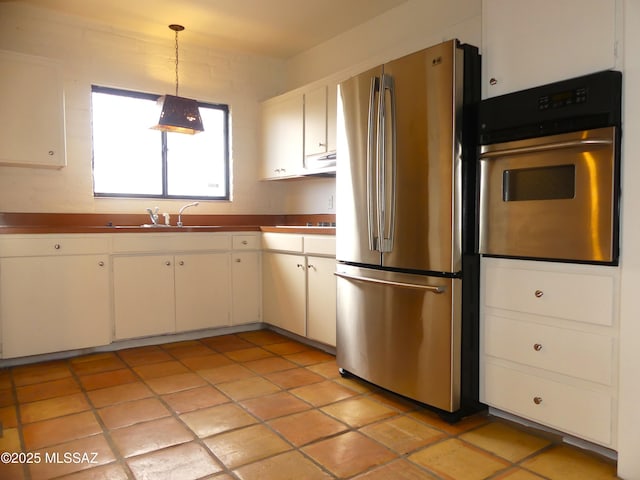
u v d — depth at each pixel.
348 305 2.83
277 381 2.85
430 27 3.30
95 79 3.82
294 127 4.10
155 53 4.09
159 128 3.78
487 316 2.30
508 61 2.19
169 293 3.63
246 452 1.99
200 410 2.42
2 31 3.46
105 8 3.55
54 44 3.65
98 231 3.33
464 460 1.93
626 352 1.78
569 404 1.98
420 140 2.34
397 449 2.02
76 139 3.76
